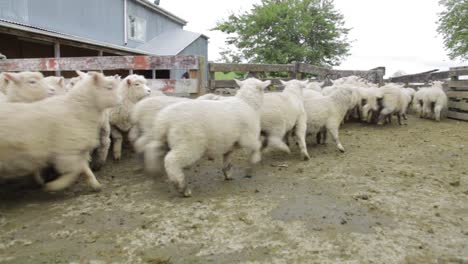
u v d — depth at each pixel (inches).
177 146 166.9
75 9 692.7
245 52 1186.0
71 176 167.6
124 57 339.6
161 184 195.6
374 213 154.2
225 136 176.1
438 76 687.7
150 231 137.0
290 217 149.6
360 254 119.5
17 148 151.6
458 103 469.4
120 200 171.2
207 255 119.1
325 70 550.6
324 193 180.1
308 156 251.1
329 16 1218.6
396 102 394.0
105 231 137.6
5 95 209.6
